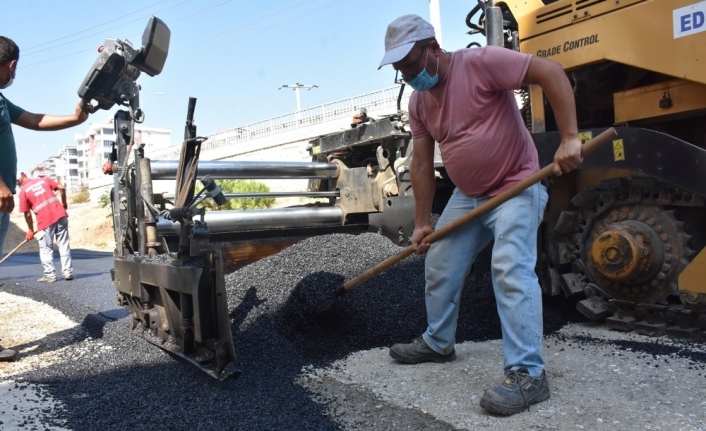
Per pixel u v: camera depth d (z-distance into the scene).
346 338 3.54
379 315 3.70
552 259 4.11
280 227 5.30
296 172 5.49
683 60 3.26
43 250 7.50
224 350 2.81
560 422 2.39
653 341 3.51
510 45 4.38
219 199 3.11
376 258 4.27
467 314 3.84
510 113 2.74
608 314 3.90
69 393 2.99
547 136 3.97
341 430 2.40
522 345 2.61
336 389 2.86
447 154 2.84
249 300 3.78
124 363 3.41
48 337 4.32
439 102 2.77
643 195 3.69
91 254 13.08
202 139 3.30
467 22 4.62
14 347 4.09
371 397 2.74
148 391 2.92
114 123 3.99
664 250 3.59
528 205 2.70
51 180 7.60
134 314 3.91
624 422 2.36
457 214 3.02
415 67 2.64
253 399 2.73
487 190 2.83
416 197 3.13
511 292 2.64
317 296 3.69
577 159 2.47
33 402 2.88
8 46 3.50
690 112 3.46
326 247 4.43
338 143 5.76
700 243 3.59
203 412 2.61
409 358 3.17
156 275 3.30
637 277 3.66
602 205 3.92
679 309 3.52
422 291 3.94
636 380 2.83
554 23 3.93
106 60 3.67
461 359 3.23
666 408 2.48
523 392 2.52
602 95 4.00
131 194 3.95
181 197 3.29
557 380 2.87
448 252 3.02
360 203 5.54
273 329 3.47
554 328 3.91
